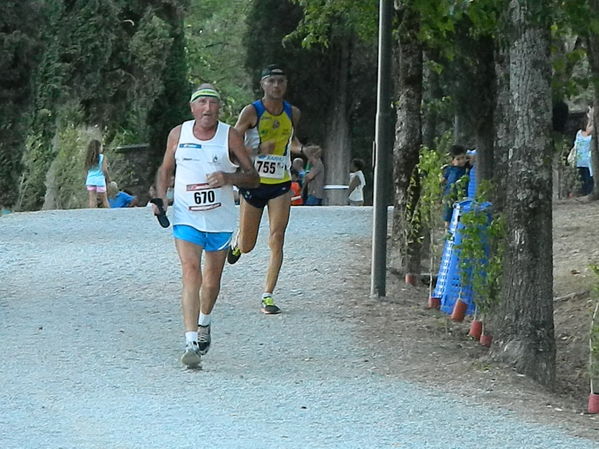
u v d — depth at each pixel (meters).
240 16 130.50
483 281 30.27
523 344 27.28
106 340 28.48
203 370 26.02
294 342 29.17
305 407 23.20
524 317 27.34
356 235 45.50
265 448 20.23
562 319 36.06
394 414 22.97
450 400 24.33
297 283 36.16
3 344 27.78
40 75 71.56
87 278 36.19
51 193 71.38
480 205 30.69
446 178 39.91
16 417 21.88
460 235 32.78
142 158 95.81
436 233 42.19
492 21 29.69
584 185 64.06
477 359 28.16
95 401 23.11
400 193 38.53
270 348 28.48
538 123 27.03
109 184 71.19
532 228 27.28
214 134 26.25
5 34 63.56
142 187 95.44
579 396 28.36
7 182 65.75
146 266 38.12
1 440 20.33
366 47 86.94
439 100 39.41
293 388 24.69
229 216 26.50
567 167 66.56
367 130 90.12
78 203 72.81
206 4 131.75
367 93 89.25
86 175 69.25
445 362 27.86
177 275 36.88
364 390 24.77
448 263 33.88
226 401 23.44
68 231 46.62
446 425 22.36
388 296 35.34
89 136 76.00
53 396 23.44
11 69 64.31
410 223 37.84
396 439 21.20
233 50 130.25
